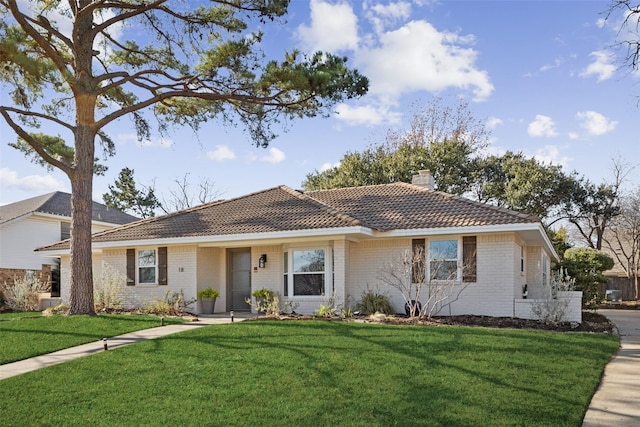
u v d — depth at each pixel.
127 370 9.87
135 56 20.56
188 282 19.88
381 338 11.73
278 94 17.78
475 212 17.48
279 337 12.05
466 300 16.98
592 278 25.66
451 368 9.45
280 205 20.59
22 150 21.16
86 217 17.36
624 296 39.41
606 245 46.22
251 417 7.46
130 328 14.43
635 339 13.75
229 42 17.81
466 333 12.27
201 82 18.89
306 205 19.91
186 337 12.42
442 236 17.47
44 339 13.07
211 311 19.62
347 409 7.64
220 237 18.59
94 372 9.82
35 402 8.33
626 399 8.05
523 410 7.47
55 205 30.88
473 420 7.14
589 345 11.38
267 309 17.27
